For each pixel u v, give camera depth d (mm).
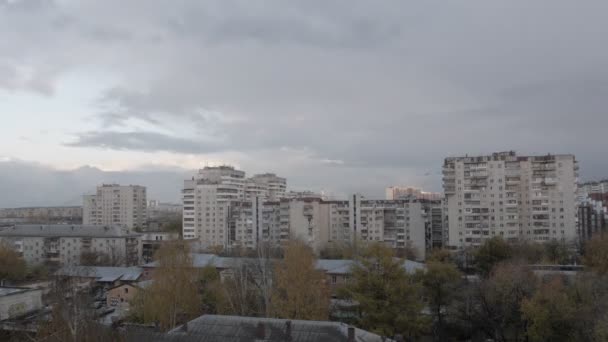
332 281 105875
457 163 169625
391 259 69188
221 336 53125
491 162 165625
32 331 73812
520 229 164000
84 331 61469
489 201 165250
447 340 82250
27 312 89250
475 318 80312
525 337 74125
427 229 188125
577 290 72375
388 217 181875
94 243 192125
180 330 55406
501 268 87562
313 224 183500
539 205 162250
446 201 178250
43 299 96750
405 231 178875
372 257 70125
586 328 64000
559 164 161500
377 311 66938
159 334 55469
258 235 195125
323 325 54656
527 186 163875
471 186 166875
